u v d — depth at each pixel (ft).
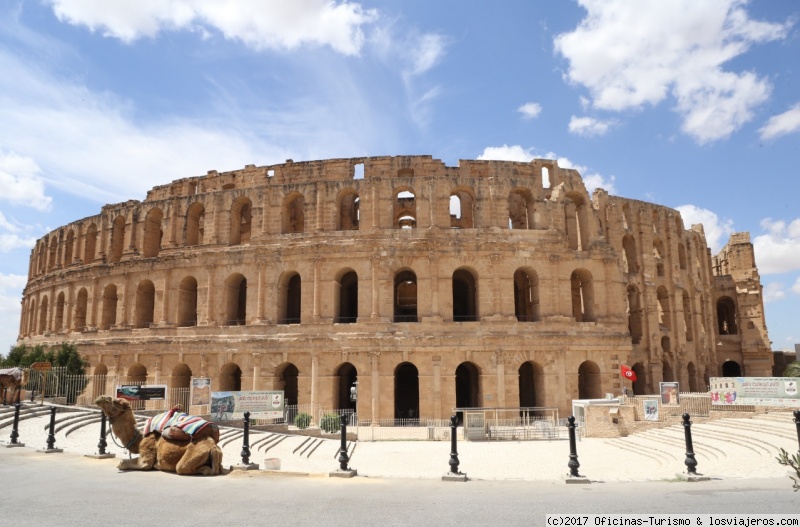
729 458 111.75
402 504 65.92
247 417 96.27
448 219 215.72
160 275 235.20
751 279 302.25
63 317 273.13
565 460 131.64
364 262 211.61
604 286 221.25
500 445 160.35
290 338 207.82
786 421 139.23
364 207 218.18
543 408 187.93
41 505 62.59
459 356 203.00
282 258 217.15
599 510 62.03
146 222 249.96
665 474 102.01
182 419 90.84
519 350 204.85
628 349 214.90
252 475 87.71
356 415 199.31
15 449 110.32
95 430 138.82
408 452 148.15
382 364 202.18
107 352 235.61
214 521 56.44
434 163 233.55
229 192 231.71
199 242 251.80
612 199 250.98
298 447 144.05
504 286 209.97
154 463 88.38
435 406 198.80
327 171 237.25
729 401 156.87
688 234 285.43
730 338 299.79
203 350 216.74
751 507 62.28
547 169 239.09
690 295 274.57
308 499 68.74
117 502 64.64
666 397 169.27
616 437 171.42
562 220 220.43
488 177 223.71
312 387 202.69
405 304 273.95
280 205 224.33
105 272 250.98
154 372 224.33
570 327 211.61
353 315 256.93
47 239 306.14
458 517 58.75
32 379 192.85
